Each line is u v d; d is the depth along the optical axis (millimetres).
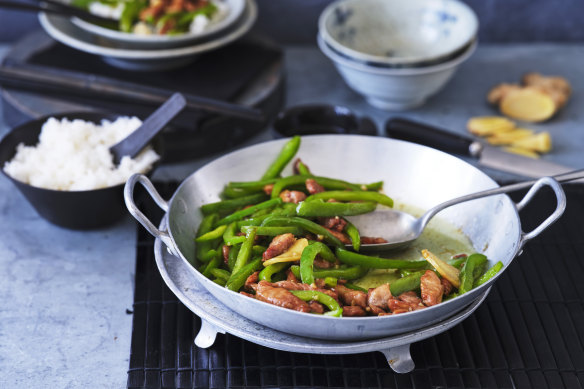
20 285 997
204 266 945
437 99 1251
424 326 886
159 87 1151
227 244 950
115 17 1186
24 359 937
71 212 1021
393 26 1251
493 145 1166
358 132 1059
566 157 1150
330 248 967
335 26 1225
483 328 958
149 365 927
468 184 994
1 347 944
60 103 1138
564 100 1217
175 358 933
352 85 1200
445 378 919
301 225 946
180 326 957
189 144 1115
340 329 866
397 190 1026
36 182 1010
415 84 1158
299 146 1023
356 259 941
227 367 926
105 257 1028
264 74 1209
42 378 924
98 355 943
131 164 1021
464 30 1206
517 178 1115
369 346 877
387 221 995
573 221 1063
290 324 872
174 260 944
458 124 1205
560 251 1033
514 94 1209
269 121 1191
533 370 927
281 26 1344
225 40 1158
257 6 1326
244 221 958
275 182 1007
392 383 915
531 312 974
